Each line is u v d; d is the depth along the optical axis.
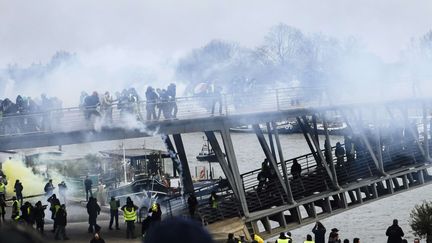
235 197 35.91
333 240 34.12
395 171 45.72
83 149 132.38
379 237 52.38
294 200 39.00
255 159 116.69
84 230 36.34
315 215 40.06
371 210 63.16
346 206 41.81
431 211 43.09
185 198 37.88
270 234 37.28
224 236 32.97
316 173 42.28
